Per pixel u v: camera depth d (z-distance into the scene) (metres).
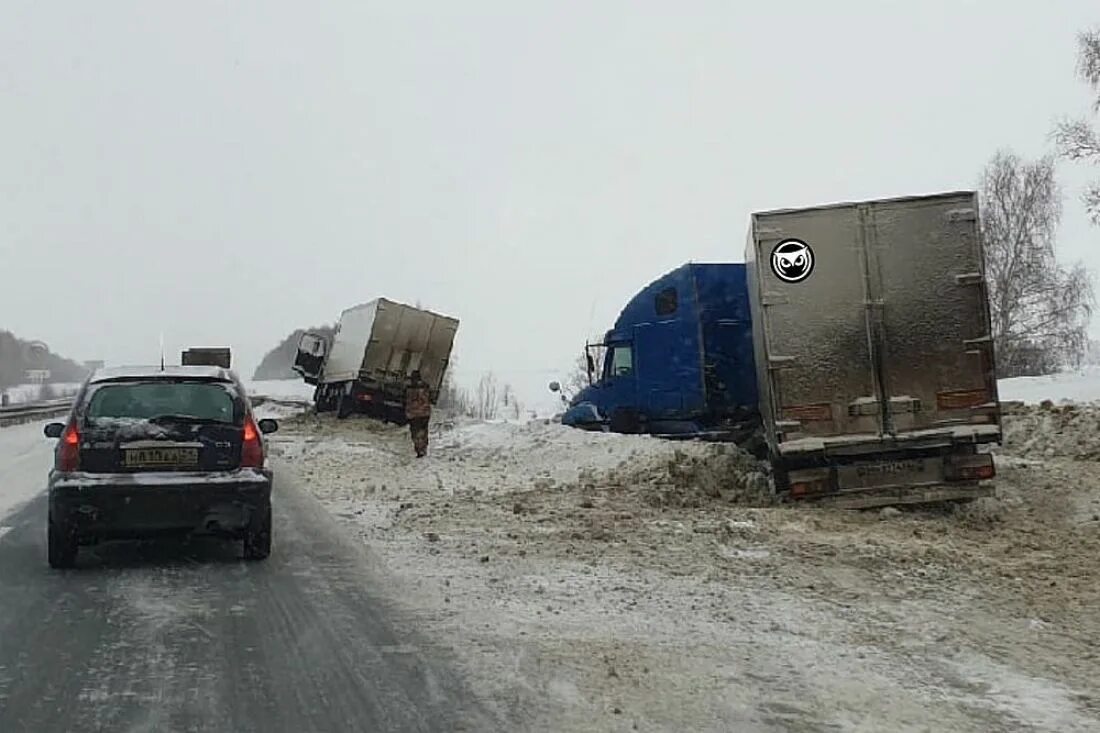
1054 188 46.56
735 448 16.48
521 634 7.35
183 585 9.16
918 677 6.33
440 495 15.97
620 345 21.88
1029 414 19.48
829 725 5.49
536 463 20.12
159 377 10.00
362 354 34.50
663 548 10.77
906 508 13.47
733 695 5.98
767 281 13.09
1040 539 11.53
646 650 6.93
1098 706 5.80
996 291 46.59
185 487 9.66
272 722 5.59
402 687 6.16
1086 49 36.22
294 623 7.73
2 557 10.71
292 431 33.59
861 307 13.03
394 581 9.25
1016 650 6.94
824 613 7.96
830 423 12.98
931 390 12.95
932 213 13.08
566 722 5.54
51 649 7.06
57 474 9.62
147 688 6.19
